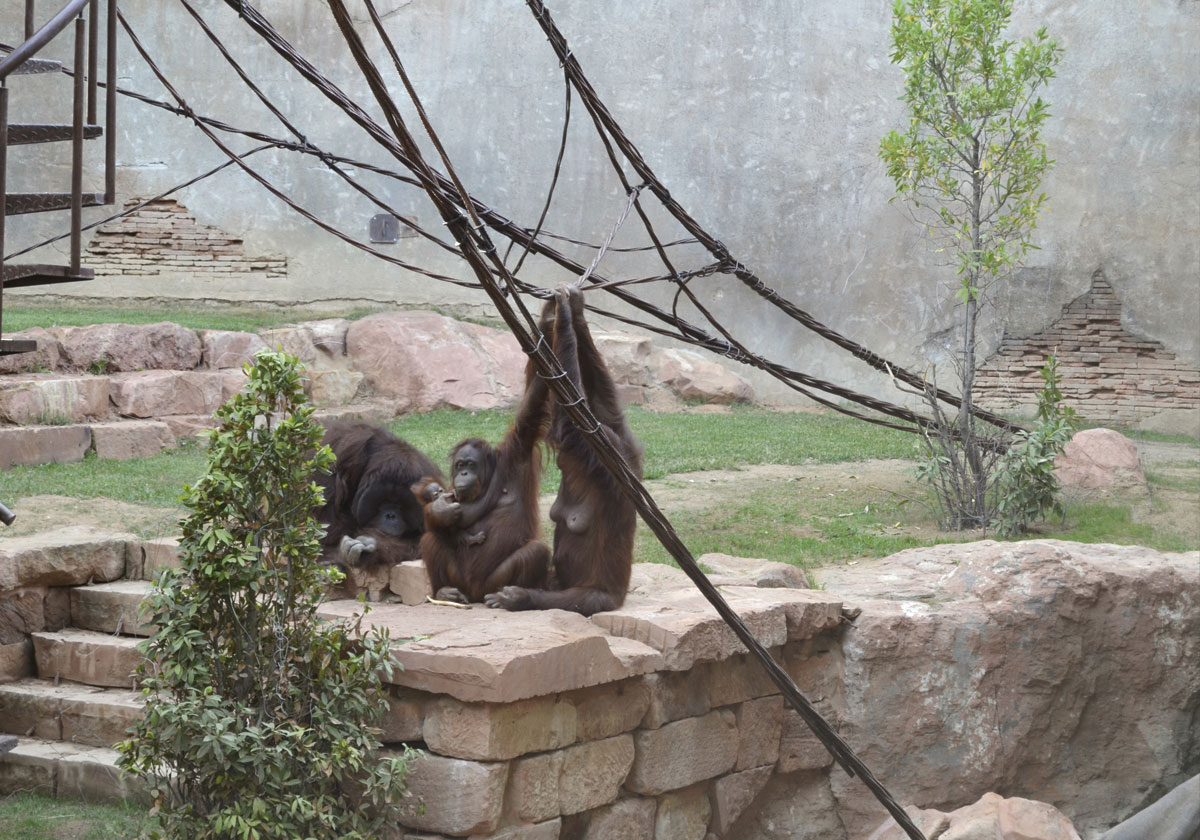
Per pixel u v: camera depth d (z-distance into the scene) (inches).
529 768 205.2
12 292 707.4
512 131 712.4
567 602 237.6
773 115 696.4
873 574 314.3
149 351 530.3
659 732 232.7
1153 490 452.4
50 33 209.2
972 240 434.3
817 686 272.8
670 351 687.1
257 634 194.1
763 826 271.0
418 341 629.3
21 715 248.5
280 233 722.2
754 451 508.4
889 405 417.7
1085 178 673.0
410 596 246.5
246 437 195.2
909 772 275.4
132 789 227.1
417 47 713.6
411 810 201.9
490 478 240.8
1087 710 297.3
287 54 247.9
